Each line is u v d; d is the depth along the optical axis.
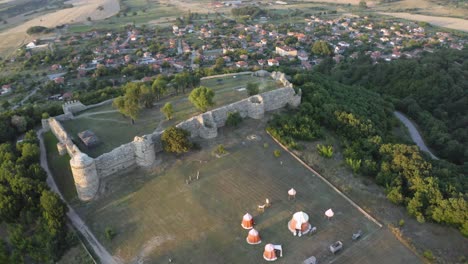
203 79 135.12
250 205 74.50
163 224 70.25
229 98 112.31
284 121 99.94
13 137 99.25
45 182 75.88
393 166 83.88
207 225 69.75
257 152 91.06
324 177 82.81
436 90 156.75
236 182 80.94
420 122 135.88
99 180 79.06
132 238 67.50
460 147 114.00
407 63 179.00
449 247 65.25
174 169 84.44
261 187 79.56
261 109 103.44
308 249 64.19
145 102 107.69
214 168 85.19
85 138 87.44
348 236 66.94
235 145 93.25
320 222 70.12
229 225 69.56
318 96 113.88
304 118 101.31
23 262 61.75
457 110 149.62
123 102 100.75
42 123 101.44
